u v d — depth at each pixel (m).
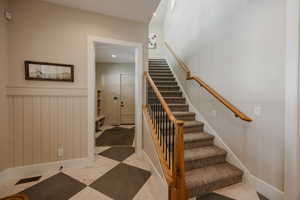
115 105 5.70
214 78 2.60
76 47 2.32
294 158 1.43
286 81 1.48
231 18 2.21
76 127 2.36
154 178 2.06
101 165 2.46
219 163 2.19
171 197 1.48
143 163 2.55
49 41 2.16
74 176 2.12
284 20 1.52
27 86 2.07
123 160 2.66
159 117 2.40
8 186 1.87
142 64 2.82
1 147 1.90
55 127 2.24
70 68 2.28
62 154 2.28
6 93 1.96
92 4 2.22
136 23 2.74
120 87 5.71
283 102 1.55
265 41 1.72
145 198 1.71
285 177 1.50
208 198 1.68
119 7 2.30
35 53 2.09
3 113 1.92
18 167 2.04
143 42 2.81
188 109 3.37
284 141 1.54
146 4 2.24
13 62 1.99
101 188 1.87
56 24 2.20
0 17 1.85
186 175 1.86
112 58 4.74
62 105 2.27
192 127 2.72
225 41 2.34
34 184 1.92
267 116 1.70
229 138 2.24
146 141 2.57
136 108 2.86
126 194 1.77
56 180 2.02
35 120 2.13
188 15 3.58
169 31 5.29
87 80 2.40
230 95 2.23
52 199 1.67
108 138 3.97
